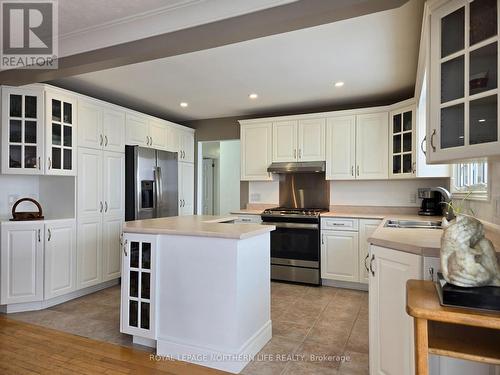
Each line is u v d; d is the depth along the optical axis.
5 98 3.22
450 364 1.64
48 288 3.33
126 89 4.08
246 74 3.53
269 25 2.02
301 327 2.94
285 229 4.40
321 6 1.87
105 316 3.14
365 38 2.66
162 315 2.47
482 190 2.49
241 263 2.29
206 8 2.16
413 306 1.28
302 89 4.06
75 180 3.61
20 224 3.22
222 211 7.92
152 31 2.36
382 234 2.15
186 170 5.53
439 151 1.70
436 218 3.58
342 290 4.05
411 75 3.56
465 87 1.54
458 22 1.59
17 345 2.55
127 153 4.32
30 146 3.31
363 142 4.30
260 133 4.90
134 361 2.34
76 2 2.18
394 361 1.81
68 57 2.70
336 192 4.79
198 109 5.09
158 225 2.72
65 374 2.16
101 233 3.92
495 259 1.35
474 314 1.20
